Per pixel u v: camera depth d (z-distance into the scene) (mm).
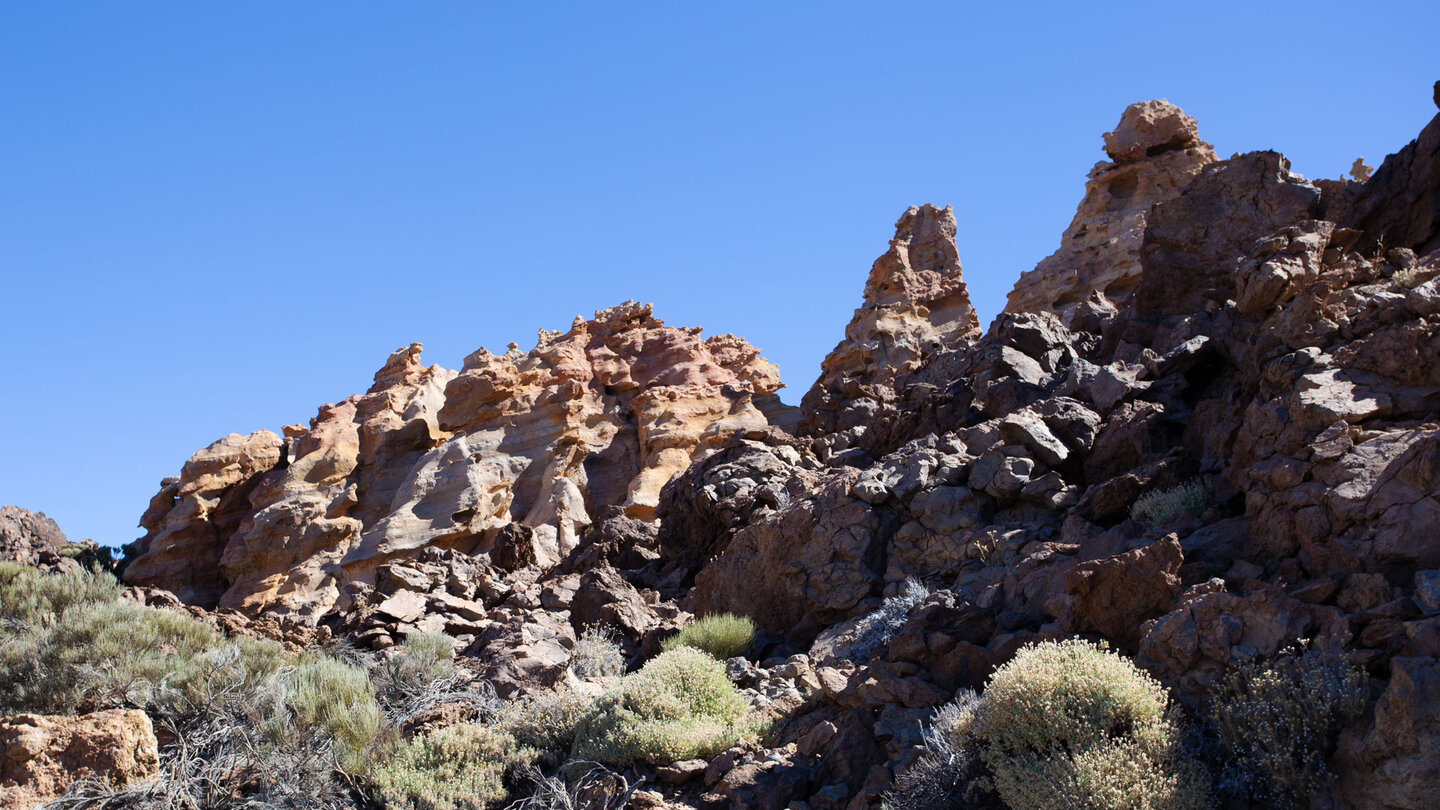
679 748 15711
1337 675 11000
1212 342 21906
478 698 18984
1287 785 10719
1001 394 25875
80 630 19047
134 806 14664
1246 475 15039
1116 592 13789
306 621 26203
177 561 56625
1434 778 9789
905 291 60281
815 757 14836
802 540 21719
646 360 65812
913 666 15258
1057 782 11328
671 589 27562
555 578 28328
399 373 65250
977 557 19516
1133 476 17828
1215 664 12078
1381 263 19953
